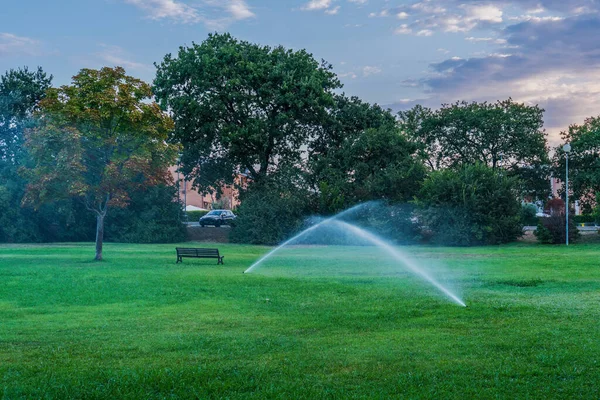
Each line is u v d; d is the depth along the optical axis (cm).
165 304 1739
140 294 1944
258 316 1519
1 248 4759
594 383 880
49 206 5875
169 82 5962
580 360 1009
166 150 3641
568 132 6719
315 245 5594
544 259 3428
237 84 5728
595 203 6556
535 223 7250
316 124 6275
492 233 5281
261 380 913
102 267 3009
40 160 3391
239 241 5972
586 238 5400
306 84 5791
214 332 1306
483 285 2161
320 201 5828
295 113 5972
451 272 2695
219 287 2125
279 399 816
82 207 6109
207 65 5753
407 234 5703
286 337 1240
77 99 3438
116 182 3422
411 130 7688
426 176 5906
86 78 3484
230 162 6212
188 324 1409
